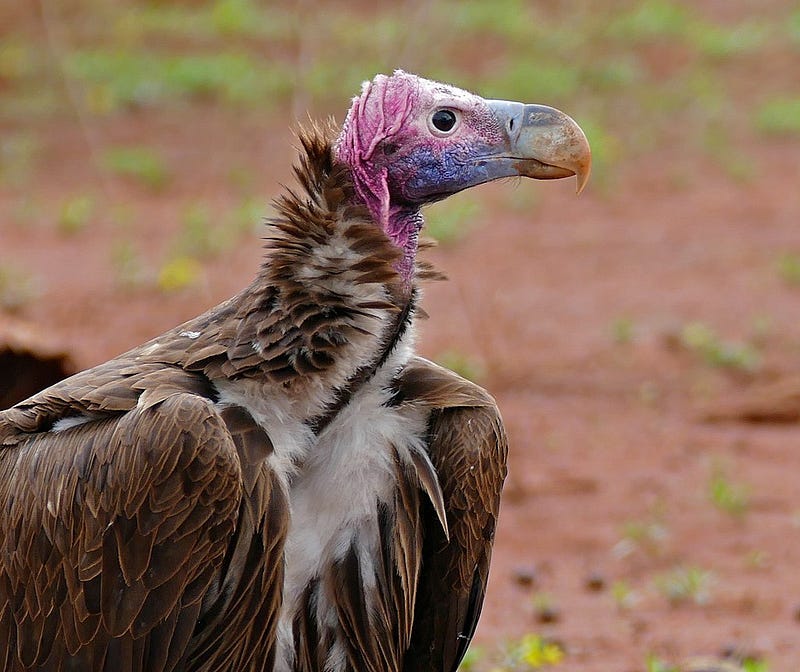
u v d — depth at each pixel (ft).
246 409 34.32
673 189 135.23
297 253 34.58
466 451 35.99
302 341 34.22
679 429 79.66
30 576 34.47
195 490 32.71
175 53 182.39
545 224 124.26
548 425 80.28
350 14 196.13
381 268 34.58
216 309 36.17
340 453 34.91
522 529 66.95
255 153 144.87
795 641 55.06
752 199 131.64
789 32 195.00
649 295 104.83
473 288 105.60
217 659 34.22
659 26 194.90
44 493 34.19
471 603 38.01
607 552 64.44
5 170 137.69
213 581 33.81
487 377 87.45
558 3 209.26
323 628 35.06
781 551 64.13
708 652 53.98
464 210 122.31
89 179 136.56
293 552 34.55
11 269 106.52
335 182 35.50
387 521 35.24
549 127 37.11
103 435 33.71
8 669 35.24
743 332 96.68
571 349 92.84
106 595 33.53
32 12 192.34
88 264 110.22
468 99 37.06
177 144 147.84
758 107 165.58
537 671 52.01
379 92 36.65
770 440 77.87
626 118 160.56
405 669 38.93
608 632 56.03
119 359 36.19
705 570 62.34
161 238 118.32
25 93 163.73
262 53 180.55
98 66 172.96
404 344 35.81
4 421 36.14
